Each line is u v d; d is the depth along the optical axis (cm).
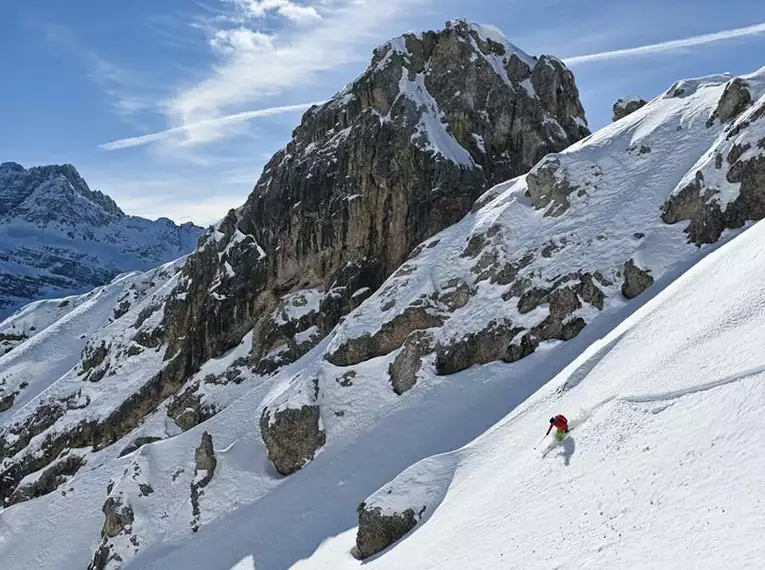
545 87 6731
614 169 4881
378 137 6359
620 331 3200
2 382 8762
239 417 5266
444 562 2270
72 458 6519
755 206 3906
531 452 2641
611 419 2316
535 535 2031
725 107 4584
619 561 1666
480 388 4178
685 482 1773
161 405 6625
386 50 6819
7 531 5625
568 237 4591
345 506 3862
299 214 6681
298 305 6388
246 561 3859
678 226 4200
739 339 2202
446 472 3186
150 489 4950
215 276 7138
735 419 1841
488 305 4609
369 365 4838
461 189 6038
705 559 1484
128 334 7656
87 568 5009
